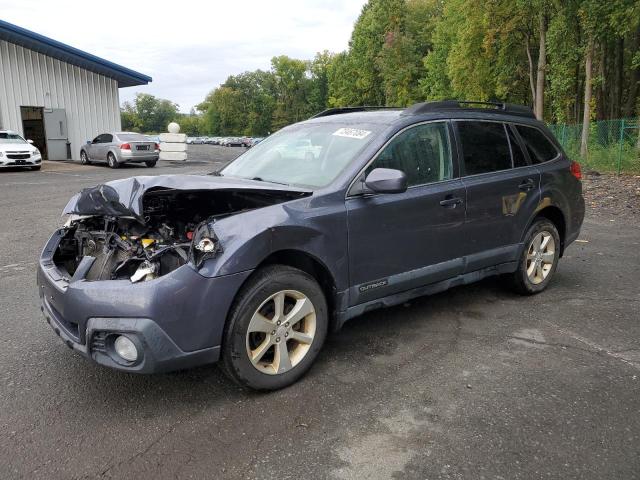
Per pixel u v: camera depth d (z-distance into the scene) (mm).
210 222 3066
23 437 2814
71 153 26109
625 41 27656
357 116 4348
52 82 24938
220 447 2736
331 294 3557
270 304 3242
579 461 2615
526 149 4961
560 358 3783
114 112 27750
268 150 4480
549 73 26859
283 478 2496
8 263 6340
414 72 54094
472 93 30719
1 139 19922
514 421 2967
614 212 10227
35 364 3672
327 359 3750
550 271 5207
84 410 3092
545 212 5223
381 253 3717
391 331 4262
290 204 3316
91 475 2514
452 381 3439
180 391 3312
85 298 2850
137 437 2822
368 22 62250
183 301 2838
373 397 3236
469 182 4293
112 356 2859
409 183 3912
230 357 3070
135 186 3213
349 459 2637
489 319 4527
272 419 2994
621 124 17781
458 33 30938
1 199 11852
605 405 3139
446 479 2486
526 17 25000
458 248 4242
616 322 4469
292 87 111250
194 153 42500
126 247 3229
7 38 22688
